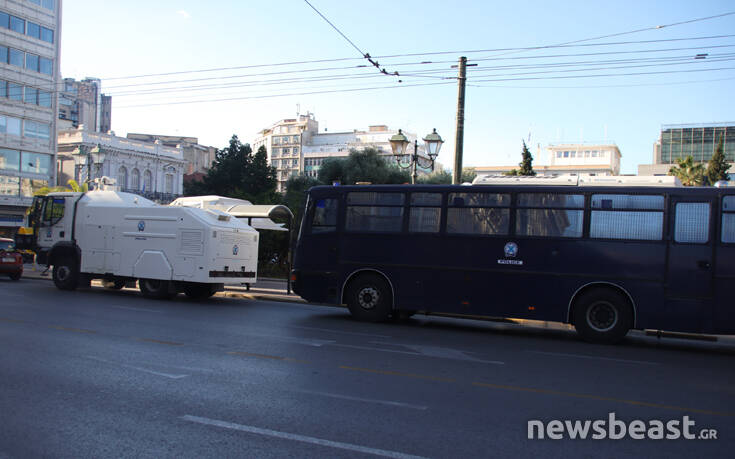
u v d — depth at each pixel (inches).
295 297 757.9
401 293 553.9
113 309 569.6
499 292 518.6
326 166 2007.9
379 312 562.3
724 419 253.1
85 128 2368.4
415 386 292.7
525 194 518.9
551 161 4158.5
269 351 375.9
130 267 705.6
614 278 483.8
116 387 269.7
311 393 270.4
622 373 353.7
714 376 357.4
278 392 270.2
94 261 728.3
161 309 593.0
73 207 747.4
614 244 486.6
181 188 2785.4
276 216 1002.7
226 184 2492.6
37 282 916.0
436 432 218.1
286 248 1261.1
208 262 666.2
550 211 509.4
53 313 517.7
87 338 396.8
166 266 684.7
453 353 399.2
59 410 232.4
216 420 224.4
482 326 591.2
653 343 512.7
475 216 534.3
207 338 418.3
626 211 486.9
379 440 206.2
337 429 217.5
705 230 465.7
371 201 576.4
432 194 552.4
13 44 1910.7
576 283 494.6
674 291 468.4
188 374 301.0
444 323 598.9
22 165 1951.3
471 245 532.1
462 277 532.7
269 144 4803.2
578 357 409.1
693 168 2282.2
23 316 490.3
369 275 568.4
